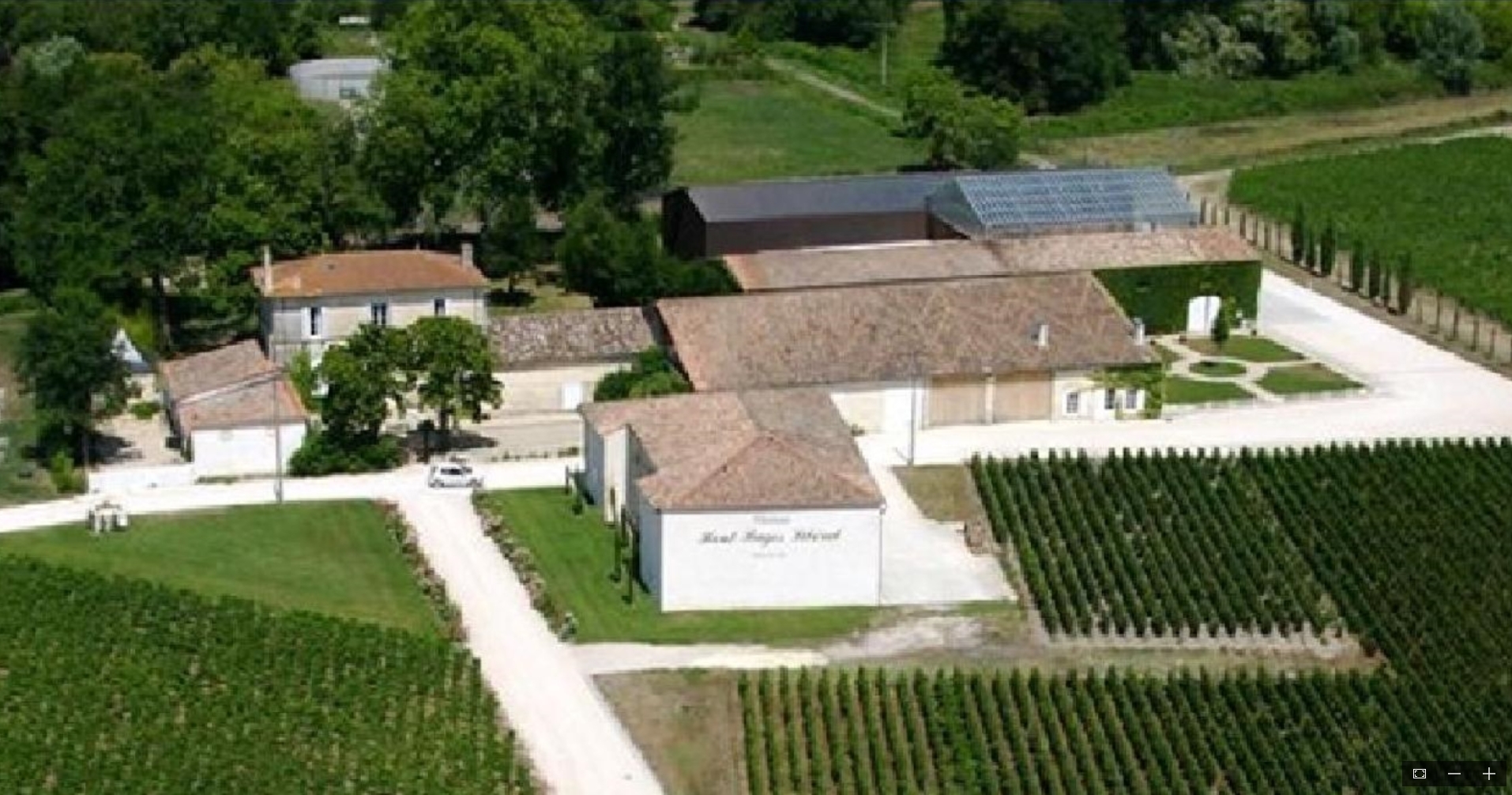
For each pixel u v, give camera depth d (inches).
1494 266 7204.7
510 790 3885.3
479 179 6850.4
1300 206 7303.2
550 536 4997.5
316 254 6392.7
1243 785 3934.5
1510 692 4286.4
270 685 4183.1
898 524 5078.7
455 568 4830.2
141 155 6102.4
